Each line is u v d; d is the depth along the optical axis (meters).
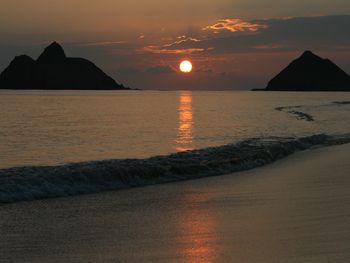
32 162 24.23
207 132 40.25
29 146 31.44
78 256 8.32
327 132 37.78
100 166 17.47
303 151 25.58
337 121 50.66
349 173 18.17
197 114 69.69
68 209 12.21
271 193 14.35
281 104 108.88
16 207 12.28
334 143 29.23
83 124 50.75
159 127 46.28
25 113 71.19
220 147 24.23
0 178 14.56
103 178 15.77
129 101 137.00
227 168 19.25
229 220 10.98
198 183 16.38
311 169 19.36
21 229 10.12
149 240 9.34
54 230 10.09
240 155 21.62
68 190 14.41
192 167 18.36
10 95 183.25
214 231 10.01
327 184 15.77
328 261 7.94
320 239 9.25
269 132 39.06
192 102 131.38
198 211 12.03
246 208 12.30
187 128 44.72
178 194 14.44
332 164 20.75
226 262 7.96
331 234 9.59
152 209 12.30
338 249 8.59
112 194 14.38
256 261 7.98
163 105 108.19
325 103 110.50
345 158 22.70
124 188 15.38
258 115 65.12
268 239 9.30
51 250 8.66
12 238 9.41
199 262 8.00
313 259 8.05
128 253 8.50
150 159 19.95
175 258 8.20
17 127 46.50
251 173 18.55
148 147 30.52
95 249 8.73
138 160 19.55
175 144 32.03
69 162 24.17
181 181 16.77
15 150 29.33
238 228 10.22
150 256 8.32
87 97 168.38
